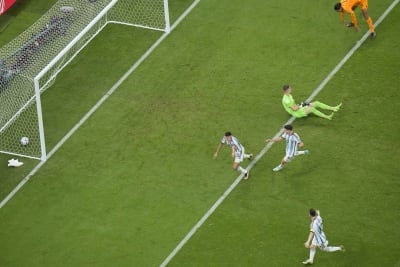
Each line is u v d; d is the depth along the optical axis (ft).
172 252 217.36
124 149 242.17
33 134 250.37
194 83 255.50
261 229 219.20
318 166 230.68
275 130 240.53
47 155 244.42
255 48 261.85
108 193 232.53
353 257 211.41
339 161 231.09
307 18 267.59
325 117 240.12
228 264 213.25
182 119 246.88
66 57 267.18
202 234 220.02
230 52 262.06
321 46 259.39
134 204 228.84
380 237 214.28
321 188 225.76
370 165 229.25
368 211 219.82
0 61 258.37
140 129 246.47
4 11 282.97
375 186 224.53
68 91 260.42
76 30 263.29
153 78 259.39
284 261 212.43
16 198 235.40
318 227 203.00
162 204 227.81
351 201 222.28
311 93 247.50
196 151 238.48
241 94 250.37
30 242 224.74
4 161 245.24
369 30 261.24
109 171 237.45
